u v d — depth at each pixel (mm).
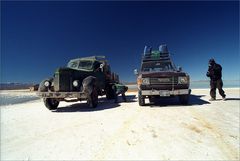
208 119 4344
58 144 3088
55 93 6215
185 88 6051
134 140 3125
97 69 8188
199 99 8180
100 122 4469
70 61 8516
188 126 3824
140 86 6215
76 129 3938
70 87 6508
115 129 3803
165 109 5828
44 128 4152
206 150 2637
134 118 4730
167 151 2643
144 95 6203
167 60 7633
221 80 7438
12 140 3408
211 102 7047
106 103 8367
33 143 3195
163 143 2945
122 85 8414
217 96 9172
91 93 6328
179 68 6852
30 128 4215
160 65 7570
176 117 4645
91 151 2742
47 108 7137
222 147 2729
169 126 3867
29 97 14305
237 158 2387
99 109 6527
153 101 8086
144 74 6273
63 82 6426
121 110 6043
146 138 3197
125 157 2508
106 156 2559
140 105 6828
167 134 3369
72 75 6578
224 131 3441
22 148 2986
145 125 4012
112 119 4738
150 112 5434
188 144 2871
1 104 9742
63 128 4070
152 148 2766
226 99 7801
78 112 6098
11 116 5871
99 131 3711
